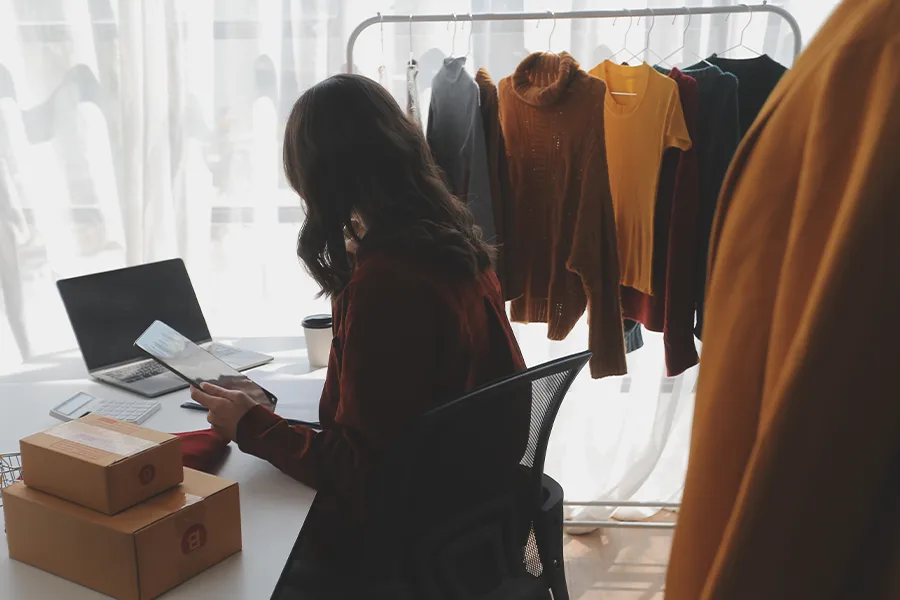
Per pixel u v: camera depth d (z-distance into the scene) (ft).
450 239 3.78
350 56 6.50
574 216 6.21
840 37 1.62
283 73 7.33
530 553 4.38
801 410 1.50
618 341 6.40
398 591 3.61
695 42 7.20
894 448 1.50
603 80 6.15
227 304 7.97
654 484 8.36
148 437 3.24
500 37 7.25
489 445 3.76
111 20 7.38
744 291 1.79
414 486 3.57
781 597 1.58
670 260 6.22
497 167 6.19
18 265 7.93
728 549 1.61
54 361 5.94
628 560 7.61
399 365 3.59
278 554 3.30
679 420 8.13
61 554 3.05
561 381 4.09
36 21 7.47
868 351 1.46
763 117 1.85
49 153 7.78
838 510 1.53
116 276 5.79
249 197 7.75
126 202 7.63
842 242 1.45
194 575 3.12
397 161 3.82
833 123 1.56
